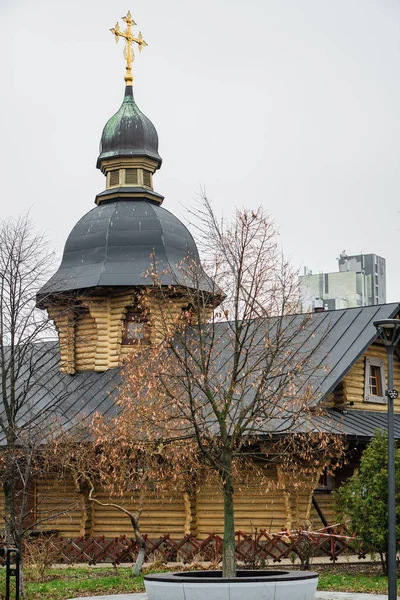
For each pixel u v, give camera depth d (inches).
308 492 1161.4
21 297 990.4
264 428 1020.5
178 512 1244.5
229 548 774.5
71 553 1205.1
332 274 2778.1
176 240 1494.8
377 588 902.4
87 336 1469.0
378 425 1245.7
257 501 1196.5
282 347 894.4
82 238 1504.7
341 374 1176.8
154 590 717.9
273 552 1151.6
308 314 972.6
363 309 1290.6
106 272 1440.7
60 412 1322.6
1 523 1283.2
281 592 700.7
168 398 866.8
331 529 1163.9
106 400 1355.8
